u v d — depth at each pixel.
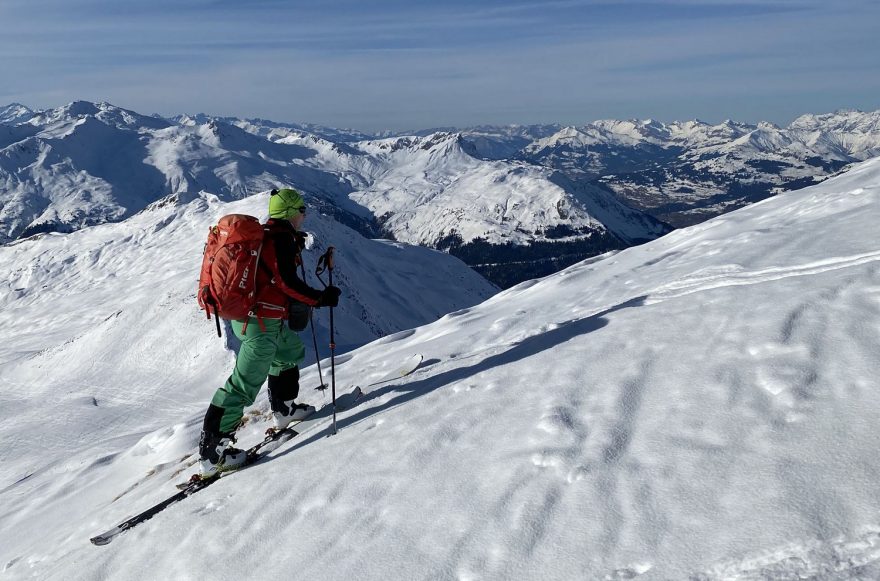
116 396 82.88
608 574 3.06
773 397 3.99
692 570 2.91
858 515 2.86
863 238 7.44
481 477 4.20
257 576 4.21
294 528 4.57
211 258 6.12
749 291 6.08
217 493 5.88
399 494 4.40
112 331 100.69
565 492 3.72
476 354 7.62
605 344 5.79
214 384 83.75
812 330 4.72
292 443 6.68
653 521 3.27
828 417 3.62
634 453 3.88
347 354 13.59
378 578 3.65
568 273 14.87
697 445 3.75
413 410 5.86
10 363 103.75
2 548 9.88
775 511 3.04
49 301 191.75
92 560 5.72
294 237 6.29
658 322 5.93
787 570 2.73
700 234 13.80
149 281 175.00
